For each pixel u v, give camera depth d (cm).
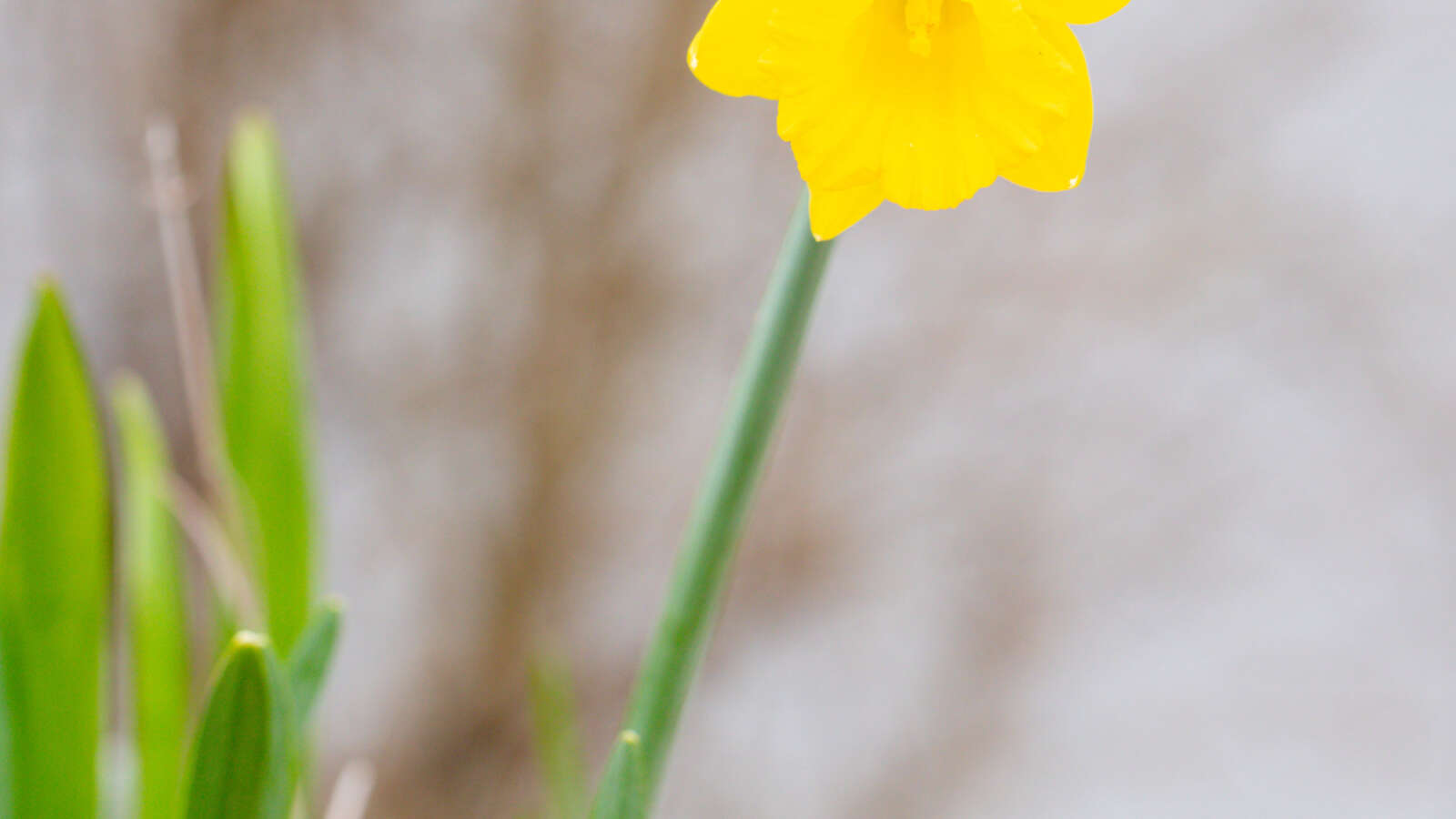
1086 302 381
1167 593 412
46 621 121
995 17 117
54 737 121
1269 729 419
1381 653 415
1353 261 384
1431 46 366
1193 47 367
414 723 349
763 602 384
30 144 310
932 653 402
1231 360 397
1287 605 418
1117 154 375
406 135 338
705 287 358
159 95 309
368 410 354
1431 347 386
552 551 354
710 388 366
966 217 372
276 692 117
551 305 347
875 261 375
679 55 333
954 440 388
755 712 398
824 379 376
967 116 118
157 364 310
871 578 388
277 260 126
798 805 399
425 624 357
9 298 312
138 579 124
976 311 379
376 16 324
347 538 358
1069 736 413
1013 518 395
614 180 342
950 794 401
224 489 126
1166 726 416
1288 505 408
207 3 309
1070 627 408
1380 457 400
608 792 117
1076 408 392
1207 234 377
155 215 309
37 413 120
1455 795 411
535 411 350
